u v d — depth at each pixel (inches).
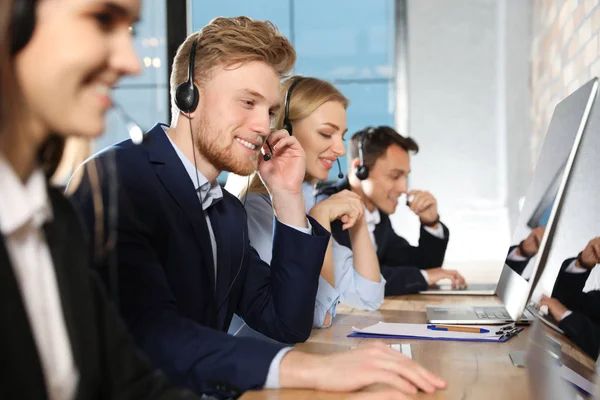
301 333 56.9
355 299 75.7
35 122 26.7
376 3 177.8
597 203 41.6
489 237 173.9
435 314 66.0
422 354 47.9
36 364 25.2
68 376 29.5
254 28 56.2
